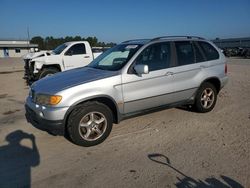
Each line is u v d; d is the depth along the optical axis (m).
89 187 3.48
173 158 4.19
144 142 4.82
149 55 5.34
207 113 6.42
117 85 4.86
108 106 5.01
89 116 4.68
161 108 5.65
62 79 4.98
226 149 4.45
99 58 6.11
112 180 3.62
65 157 4.34
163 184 3.49
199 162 4.03
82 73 5.23
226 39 55.12
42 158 4.33
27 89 10.99
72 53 12.41
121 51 5.57
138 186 3.46
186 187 3.42
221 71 6.51
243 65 21.08
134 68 4.98
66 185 3.54
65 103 4.43
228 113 6.42
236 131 5.24
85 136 4.65
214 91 6.48
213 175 3.66
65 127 4.61
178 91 5.72
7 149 4.68
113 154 4.39
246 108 6.82
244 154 4.24
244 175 3.64
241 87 9.86
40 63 11.73
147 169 3.88
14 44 70.50
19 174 3.85
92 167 3.99
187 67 5.83
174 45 5.77
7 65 29.28
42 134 5.34
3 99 8.99
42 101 4.55
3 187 3.54
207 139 4.89
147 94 5.23
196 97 6.19
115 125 5.68
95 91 4.65
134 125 5.67
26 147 4.75
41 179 3.71
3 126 5.93
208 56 6.33
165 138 4.98
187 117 6.13
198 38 6.33
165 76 5.45
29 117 4.93
